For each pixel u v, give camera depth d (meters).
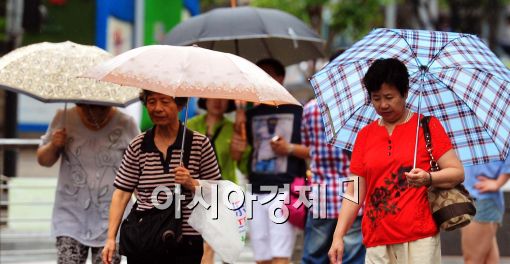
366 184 14.47
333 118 15.37
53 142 18.09
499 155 14.91
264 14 22.77
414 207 13.88
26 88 18.05
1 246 29.88
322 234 19.78
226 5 66.75
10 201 28.83
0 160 31.92
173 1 34.09
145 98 14.98
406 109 14.29
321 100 15.46
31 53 18.38
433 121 14.12
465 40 14.96
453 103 15.06
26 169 44.34
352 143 15.34
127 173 15.19
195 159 15.00
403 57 14.91
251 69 14.65
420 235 13.88
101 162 18.31
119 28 33.59
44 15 39.78
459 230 23.70
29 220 27.33
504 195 24.02
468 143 15.02
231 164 21.11
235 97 14.23
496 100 14.87
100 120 18.33
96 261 18.41
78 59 18.30
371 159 14.17
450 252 23.77
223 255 15.10
